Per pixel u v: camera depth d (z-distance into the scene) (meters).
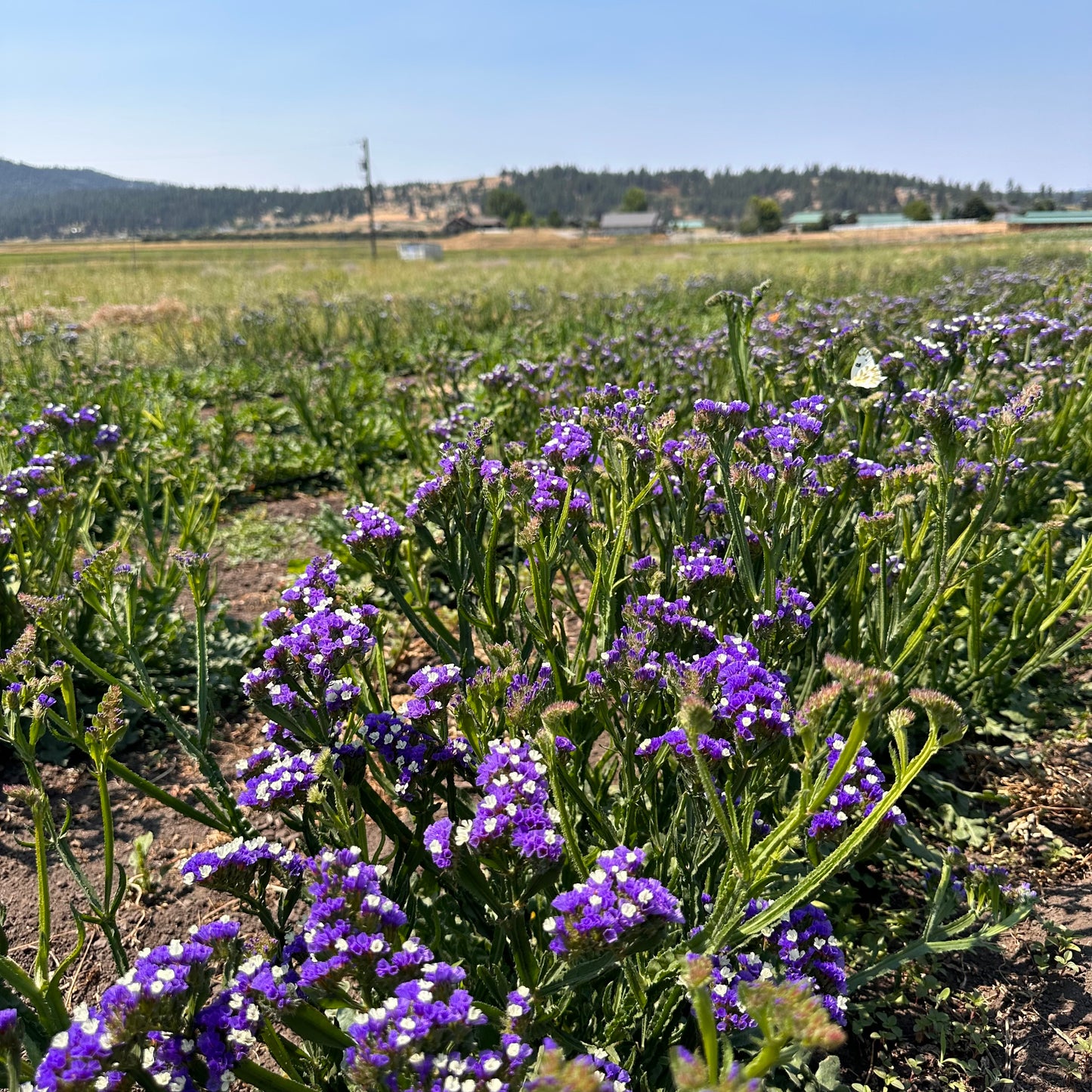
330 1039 1.56
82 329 13.45
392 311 14.59
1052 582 3.66
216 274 29.23
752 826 2.30
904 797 3.34
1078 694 3.89
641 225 172.62
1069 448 5.09
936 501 3.01
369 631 2.22
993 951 2.71
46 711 2.21
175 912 2.99
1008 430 2.96
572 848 1.81
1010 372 5.52
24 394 9.20
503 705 2.43
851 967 2.64
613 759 2.83
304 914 2.84
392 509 6.04
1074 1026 2.45
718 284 17.03
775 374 4.75
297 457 7.60
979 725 3.70
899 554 3.39
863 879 2.96
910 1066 2.39
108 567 2.77
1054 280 11.07
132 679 4.14
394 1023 1.38
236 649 4.53
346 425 8.06
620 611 3.00
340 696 2.18
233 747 3.99
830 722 2.97
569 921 1.50
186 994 1.52
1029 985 2.59
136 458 6.77
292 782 1.95
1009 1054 2.39
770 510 2.89
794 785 2.88
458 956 2.21
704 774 1.65
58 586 4.04
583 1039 2.11
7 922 2.90
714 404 2.82
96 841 3.34
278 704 2.13
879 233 75.06
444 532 2.90
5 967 1.70
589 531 2.92
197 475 5.51
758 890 1.83
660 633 2.51
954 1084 2.33
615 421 3.16
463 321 14.42
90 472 4.80
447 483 2.80
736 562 2.81
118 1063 1.40
